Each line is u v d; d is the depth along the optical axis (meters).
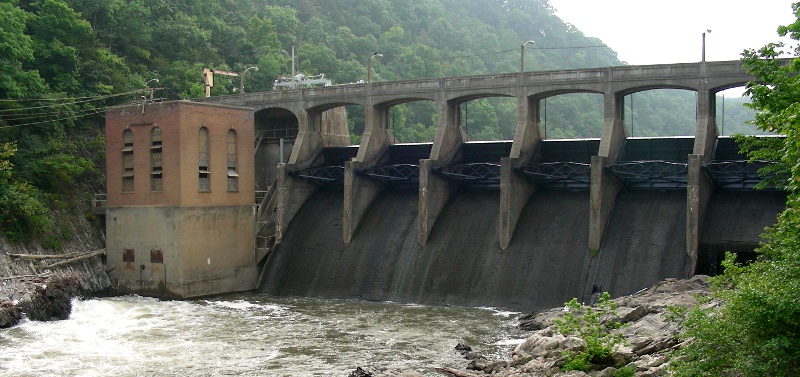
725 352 23.73
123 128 61.53
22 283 49.94
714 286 27.06
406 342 41.38
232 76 99.38
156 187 59.75
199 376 35.03
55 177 64.88
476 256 56.12
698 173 48.88
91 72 76.56
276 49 114.00
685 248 49.72
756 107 27.97
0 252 55.66
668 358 28.61
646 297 42.56
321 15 149.00
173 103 58.38
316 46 128.62
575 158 59.72
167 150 58.78
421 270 57.12
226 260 61.44
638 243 51.72
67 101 70.38
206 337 43.25
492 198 60.25
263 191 72.62
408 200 63.56
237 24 118.75
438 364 36.44
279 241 64.81
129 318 49.34
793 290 22.77
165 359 38.16
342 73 124.69
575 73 56.59
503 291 53.31
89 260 61.56
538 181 59.59
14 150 59.44
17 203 58.28
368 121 65.19
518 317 48.12
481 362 35.59
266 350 39.97
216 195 60.91
